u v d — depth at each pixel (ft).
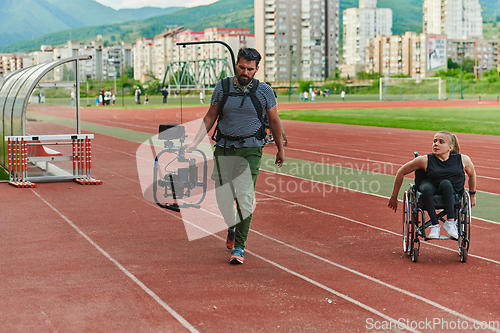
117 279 16.15
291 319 13.29
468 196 18.16
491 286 15.83
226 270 17.13
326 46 583.58
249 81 17.35
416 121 100.37
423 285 15.89
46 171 39.24
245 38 543.80
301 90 352.69
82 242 20.45
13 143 34.65
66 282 15.84
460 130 81.41
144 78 561.43
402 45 635.66
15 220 24.11
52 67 34.73
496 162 46.83
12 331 12.44
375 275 16.80
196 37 638.53
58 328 12.64
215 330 12.62
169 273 16.78
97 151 53.42
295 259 18.48
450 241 21.12
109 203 27.99
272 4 501.56
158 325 12.86
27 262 17.85
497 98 229.66
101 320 13.12
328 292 15.24
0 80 45.73
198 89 307.17
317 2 516.73
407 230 19.08
